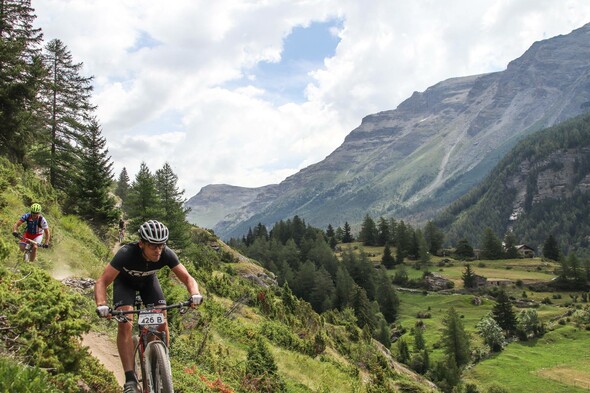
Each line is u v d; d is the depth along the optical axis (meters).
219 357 16.58
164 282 15.94
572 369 94.81
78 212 38.06
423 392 45.22
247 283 71.62
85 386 6.22
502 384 90.38
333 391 23.17
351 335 52.31
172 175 60.81
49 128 40.06
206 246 97.69
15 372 4.57
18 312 5.94
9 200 18.94
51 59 40.94
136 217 52.53
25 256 11.48
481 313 146.12
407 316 152.38
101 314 4.72
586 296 154.00
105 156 40.12
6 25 32.50
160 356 4.60
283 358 24.80
